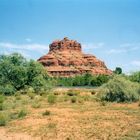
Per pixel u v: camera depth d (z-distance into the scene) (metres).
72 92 50.94
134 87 37.44
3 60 50.53
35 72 51.53
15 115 25.95
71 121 22.66
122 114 25.64
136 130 19.02
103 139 17.05
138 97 36.34
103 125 20.89
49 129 20.05
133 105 32.25
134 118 23.47
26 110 27.52
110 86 37.06
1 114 24.25
